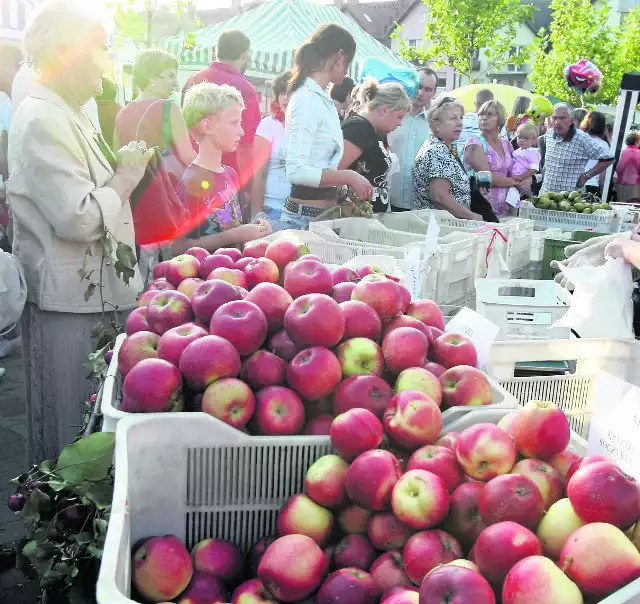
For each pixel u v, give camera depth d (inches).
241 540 68.1
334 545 65.6
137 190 125.0
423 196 216.7
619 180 412.2
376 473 61.2
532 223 210.8
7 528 130.4
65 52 104.8
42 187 103.9
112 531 46.7
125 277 111.5
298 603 60.8
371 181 193.9
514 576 47.1
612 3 1653.5
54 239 110.5
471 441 60.8
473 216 208.5
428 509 57.8
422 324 81.5
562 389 95.7
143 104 170.6
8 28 279.6
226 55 220.7
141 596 60.4
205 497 66.6
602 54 1128.2
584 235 202.2
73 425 116.0
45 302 112.1
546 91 1163.9
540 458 62.8
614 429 61.5
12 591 108.7
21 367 218.4
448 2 1016.2
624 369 97.1
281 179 219.9
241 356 73.0
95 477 69.6
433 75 242.5
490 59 1084.5
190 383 69.0
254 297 77.9
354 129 186.1
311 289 82.4
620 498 50.3
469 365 79.4
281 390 70.7
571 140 317.4
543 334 127.7
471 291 170.1
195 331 73.8
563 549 49.2
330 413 74.9
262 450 67.1
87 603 66.9
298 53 169.9
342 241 151.5
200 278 96.7
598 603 42.8
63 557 67.3
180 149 171.3
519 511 53.6
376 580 59.1
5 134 196.9
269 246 96.6
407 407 66.4
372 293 80.0
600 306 100.0
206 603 61.5
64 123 105.1
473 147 266.2
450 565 48.5
